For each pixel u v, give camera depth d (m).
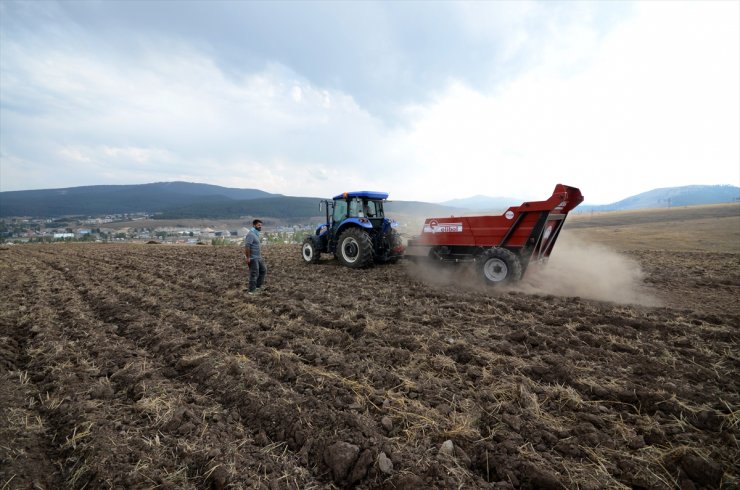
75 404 3.01
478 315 5.19
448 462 2.29
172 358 3.98
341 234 9.75
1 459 2.36
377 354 3.88
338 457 2.32
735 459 2.23
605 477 2.15
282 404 2.94
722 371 3.40
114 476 2.24
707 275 8.85
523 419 2.70
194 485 2.18
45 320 5.43
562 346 3.97
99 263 12.00
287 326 4.88
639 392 2.92
